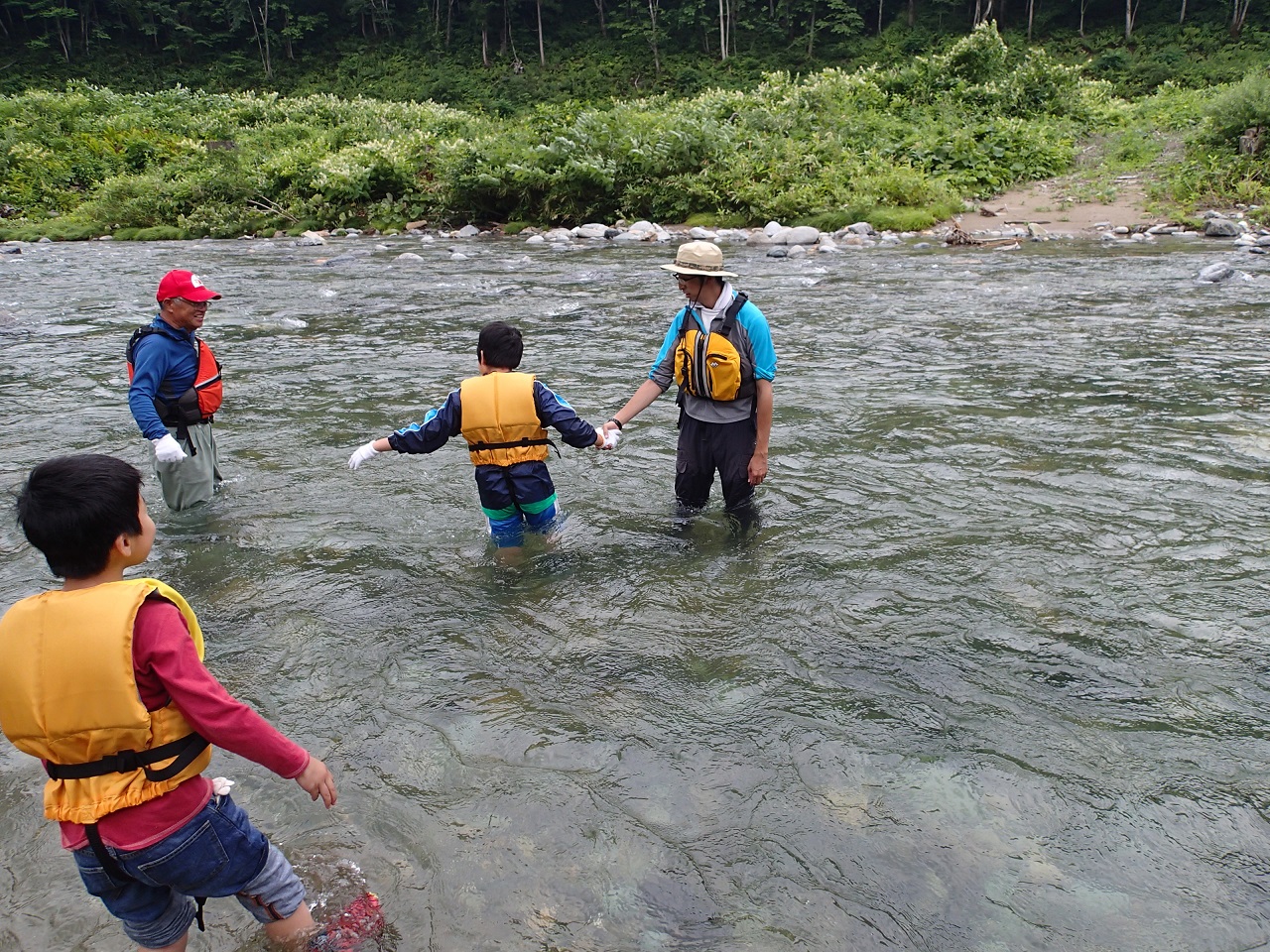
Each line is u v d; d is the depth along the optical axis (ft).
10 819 8.38
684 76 160.04
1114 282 37.27
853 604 11.80
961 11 168.86
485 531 14.49
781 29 170.71
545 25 184.96
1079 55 147.13
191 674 5.71
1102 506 14.69
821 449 17.83
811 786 8.48
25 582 13.07
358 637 11.36
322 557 13.65
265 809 8.38
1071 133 70.64
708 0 175.52
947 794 8.30
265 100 102.63
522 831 8.03
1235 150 60.39
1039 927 6.88
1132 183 62.08
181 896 6.59
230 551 13.91
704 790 8.48
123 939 7.02
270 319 33.88
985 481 15.94
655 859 7.67
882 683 10.04
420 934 6.95
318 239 63.87
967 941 6.78
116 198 77.77
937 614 11.49
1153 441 17.66
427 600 12.26
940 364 24.44
